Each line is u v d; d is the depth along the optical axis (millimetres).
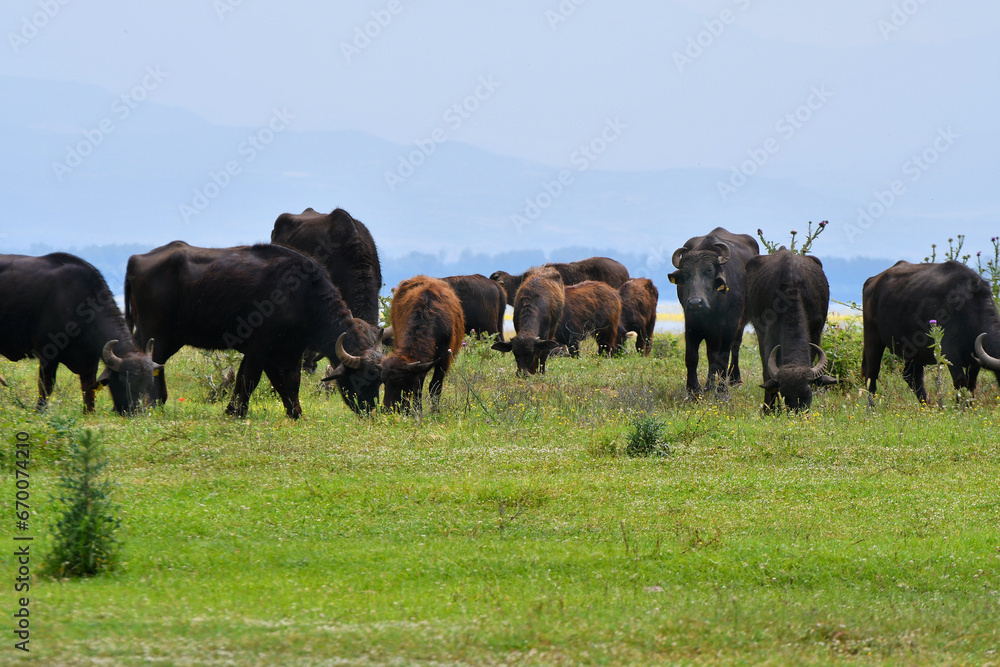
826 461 34781
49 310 44281
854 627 19547
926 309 48281
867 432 39156
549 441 38094
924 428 39875
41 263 44938
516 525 26875
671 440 37781
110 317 44656
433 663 16594
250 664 16156
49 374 45781
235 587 21391
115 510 24141
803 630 19328
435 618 19234
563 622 19016
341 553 24047
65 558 22312
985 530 26797
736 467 33594
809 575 23391
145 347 44844
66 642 17016
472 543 25203
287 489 29578
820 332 50375
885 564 23938
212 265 44656
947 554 24609
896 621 20000
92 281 45062
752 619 19609
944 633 19594
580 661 17031
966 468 33562
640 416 39062
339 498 28875
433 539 25656
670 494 30250
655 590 22000
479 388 50281
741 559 24172
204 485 29984
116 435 36000
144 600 20000
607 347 79000
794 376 44375
